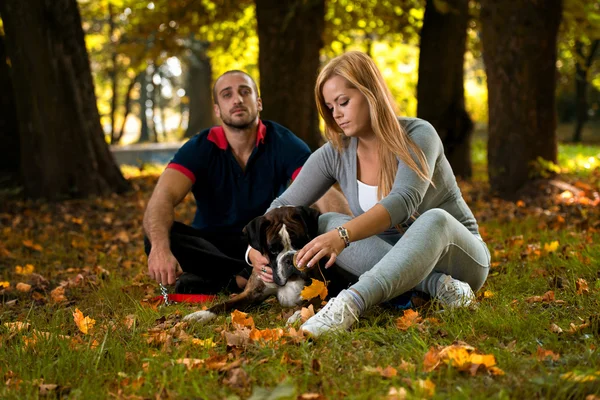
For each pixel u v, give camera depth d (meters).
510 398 2.39
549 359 2.76
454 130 13.30
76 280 5.28
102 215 9.39
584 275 4.44
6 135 11.58
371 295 3.27
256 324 3.70
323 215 3.98
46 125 10.55
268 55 11.60
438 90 13.26
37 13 10.45
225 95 4.76
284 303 3.92
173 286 4.81
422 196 3.53
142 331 3.56
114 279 5.14
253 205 4.88
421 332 3.22
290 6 11.25
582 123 26.98
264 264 3.82
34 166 10.61
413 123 3.73
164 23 14.92
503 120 9.91
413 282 3.35
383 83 3.59
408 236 3.40
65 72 10.70
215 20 15.33
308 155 4.92
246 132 4.82
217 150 4.87
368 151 3.76
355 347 3.02
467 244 3.68
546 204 9.05
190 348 3.13
